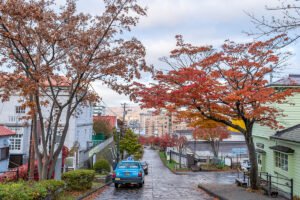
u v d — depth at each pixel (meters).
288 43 6.29
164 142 52.84
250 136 13.40
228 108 13.21
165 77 13.02
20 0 9.33
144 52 11.38
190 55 14.12
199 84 11.97
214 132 34.31
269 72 12.88
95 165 22.09
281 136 15.62
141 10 10.82
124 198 11.44
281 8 5.77
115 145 53.00
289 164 14.50
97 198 11.39
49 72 9.84
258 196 11.30
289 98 16.75
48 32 10.06
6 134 20.39
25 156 25.02
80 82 11.12
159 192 13.34
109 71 10.95
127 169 14.70
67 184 12.23
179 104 12.84
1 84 8.99
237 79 13.70
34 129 10.73
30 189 7.82
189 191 13.89
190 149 41.41
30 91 8.84
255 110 12.09
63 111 26.45
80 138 29.86
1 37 9.87
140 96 13.23
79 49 10.99
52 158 11.08
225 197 11.02
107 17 10.79
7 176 10.73
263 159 19.34
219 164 32.91
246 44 13.30
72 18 10.80
